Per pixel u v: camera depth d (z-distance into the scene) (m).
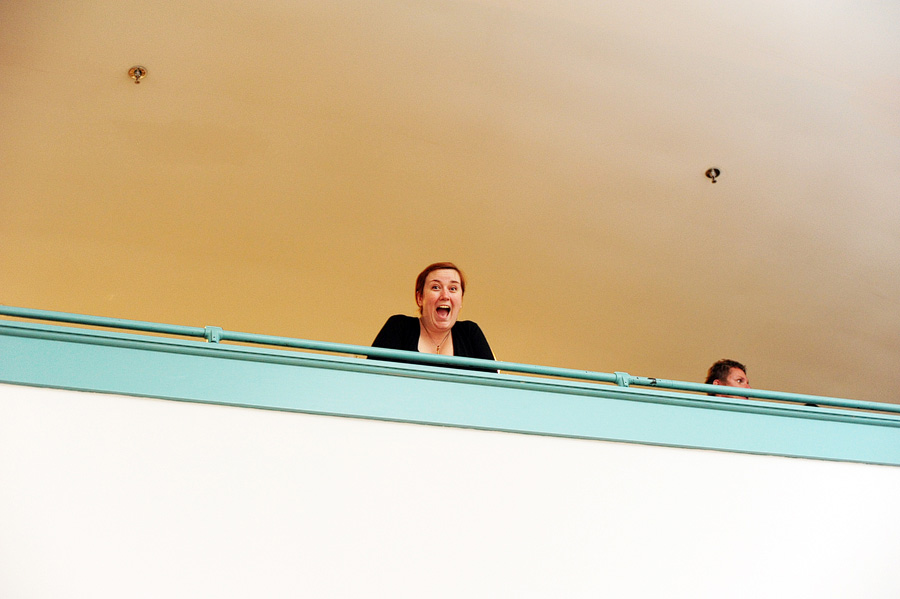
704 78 5.65
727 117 5.86
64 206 5.95
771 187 6.25
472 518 2.53
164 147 5.80
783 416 3.01
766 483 2.81
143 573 2.26
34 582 2.20
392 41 5.41
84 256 6.08
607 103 5.78
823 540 2.73
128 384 2.53
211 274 6.30
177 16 5.21
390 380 2.74
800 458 2.91
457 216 6.35
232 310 6.39
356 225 6.31
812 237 6.54
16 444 2.37
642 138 5.98
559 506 2.61
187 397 2.55
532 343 6.81
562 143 6.00
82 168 5.82
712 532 2.67
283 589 2.31
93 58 5.36
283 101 5.67
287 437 2.55
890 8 5.23
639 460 2.77
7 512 2.27
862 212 6.41
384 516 2.47
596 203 6.32
